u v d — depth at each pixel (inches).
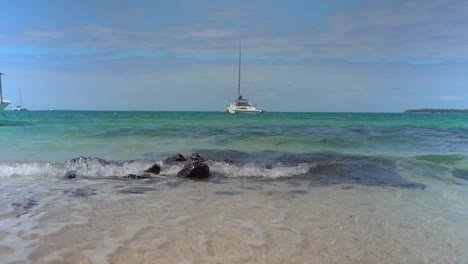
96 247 179.8
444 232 213.5
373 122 1668.3
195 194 298.8
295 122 1593.3
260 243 190.1
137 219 226.2
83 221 220.4
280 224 222.1
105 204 261.7
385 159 482.6
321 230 213.0
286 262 168.4
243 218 232.7
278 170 406.6
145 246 182.4
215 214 240.1
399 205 271.7
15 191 299.1
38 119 1589.6
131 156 506.9
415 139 768.9
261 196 294.7
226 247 183.6
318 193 307.9
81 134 775.1
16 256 166.6
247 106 3597.4
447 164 451.2
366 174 395.2
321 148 625.9
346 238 201.0
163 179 362.6
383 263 170.9
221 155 530.6
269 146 643.5
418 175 391.5
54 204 259.1
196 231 205.9
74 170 386.0
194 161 404.8
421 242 197.5
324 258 174.2
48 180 348.8
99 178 362.6
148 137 762.8
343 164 450.0
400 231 214.1
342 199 287.9
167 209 250.5
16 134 764.0
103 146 604.4
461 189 328.2
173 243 187.2
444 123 1622.8
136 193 299.6
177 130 918.4
